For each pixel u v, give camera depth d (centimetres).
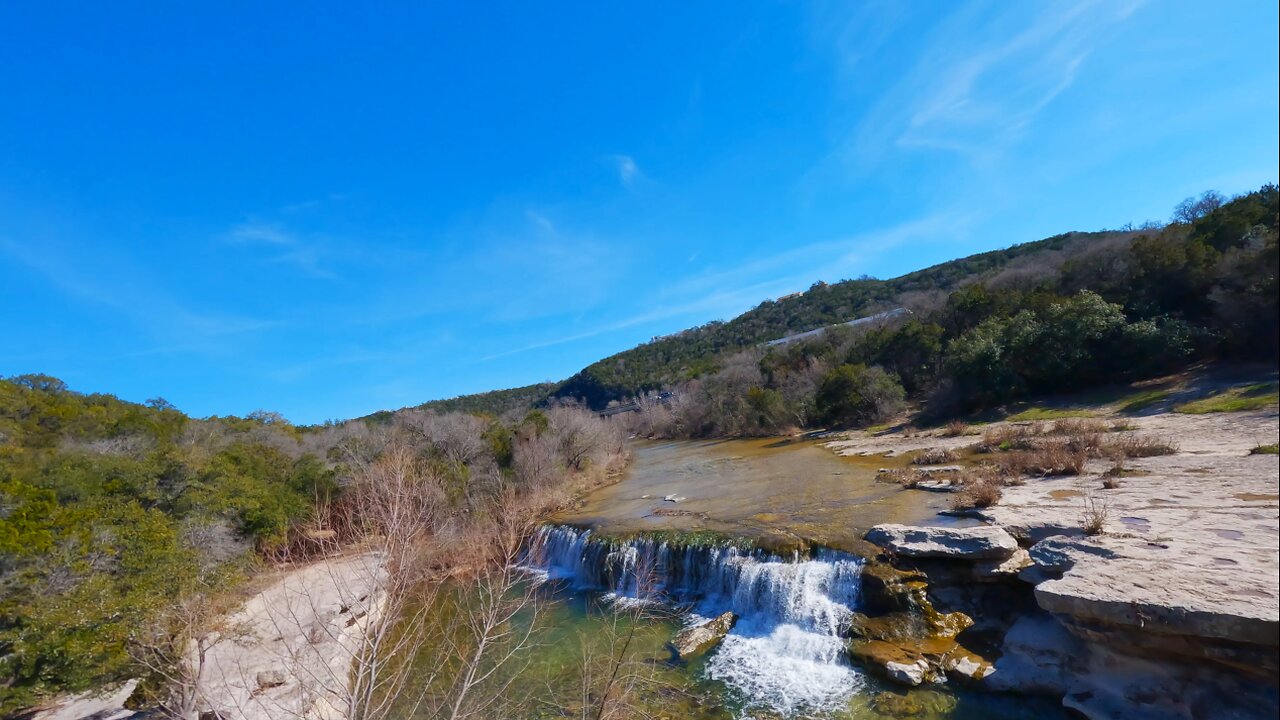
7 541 888
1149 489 1219
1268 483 1101
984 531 1091
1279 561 724
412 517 852
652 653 1148
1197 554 793
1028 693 816
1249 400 1838
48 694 822
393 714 898
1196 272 2394
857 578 1152
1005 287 4212
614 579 1627
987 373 3047
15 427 2128
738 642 1163
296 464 2608
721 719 900
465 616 1260
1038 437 2103
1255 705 614
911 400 4072
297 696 955
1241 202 2447
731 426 5197
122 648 810
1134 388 2495
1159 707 689
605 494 2669
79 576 908
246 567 1368
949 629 1009
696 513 1895
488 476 2419
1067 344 2767
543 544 1948
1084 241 5000
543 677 1060
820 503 1738
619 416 6862
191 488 1753
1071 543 937
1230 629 602
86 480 1555
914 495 1642
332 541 951
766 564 1323
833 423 4172
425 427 3152
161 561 1016
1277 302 1977
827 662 1027
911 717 835
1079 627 761
